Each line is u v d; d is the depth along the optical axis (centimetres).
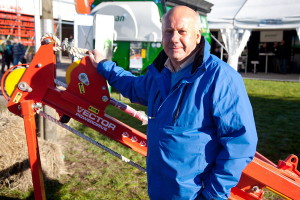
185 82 196
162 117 206
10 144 368
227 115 189
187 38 198
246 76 1595
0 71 1580
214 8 1376
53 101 266
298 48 1777
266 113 800
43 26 460
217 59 199
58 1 1662
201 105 194
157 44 978
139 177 423
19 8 1545
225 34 1345
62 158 430
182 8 203
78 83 264
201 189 206
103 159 476
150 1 977
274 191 246
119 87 259
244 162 194
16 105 266
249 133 189
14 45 1430
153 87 222
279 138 600
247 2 1352
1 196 357
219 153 199
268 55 1819
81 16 857
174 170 202
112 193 379
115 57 1042
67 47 263
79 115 266
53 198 363
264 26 1263
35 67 263
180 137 198
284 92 1114
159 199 212
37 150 268
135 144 275
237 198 257
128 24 1009
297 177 256
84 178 413
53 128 475
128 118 709
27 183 373
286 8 1245
